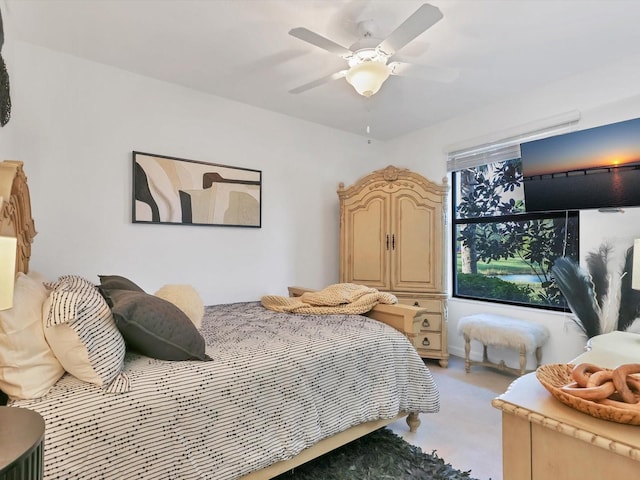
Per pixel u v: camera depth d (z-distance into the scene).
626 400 0.78
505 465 0.84
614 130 2.48
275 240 3.63
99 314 1.34
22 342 1.17
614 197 2.51
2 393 1.19
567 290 2.88
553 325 3.08
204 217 3.14
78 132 2.58
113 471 1.18
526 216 3.39
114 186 2.73
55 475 1.07
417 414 2.21
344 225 3.88
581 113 2.84
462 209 3.94
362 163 4.37
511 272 3.51
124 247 2.77
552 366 1.02
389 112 3.64
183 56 2.57
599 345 1.98
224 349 1.71
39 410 1.13
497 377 3.18
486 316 3.34
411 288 3.60
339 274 4.04
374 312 2.51
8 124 2.14
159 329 1.46
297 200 3.80
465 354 3.43
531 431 0.80
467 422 2.34
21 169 1.71
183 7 2.03
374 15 2.09
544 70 2.79
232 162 3.33
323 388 1.77
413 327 2.21
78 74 2.58
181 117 3.04
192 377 1.42
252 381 1.54
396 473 1.79
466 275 3.89
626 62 2.62
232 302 3.32
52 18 2.13
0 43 1.81
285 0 1.96
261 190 3.51
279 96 3.25
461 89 3.11
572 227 3.05
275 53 2.53
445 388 2.92
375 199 3.76
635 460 0.65
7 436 0.80
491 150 3.47
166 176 2.94
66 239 2.54
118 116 2.74
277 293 3.63
